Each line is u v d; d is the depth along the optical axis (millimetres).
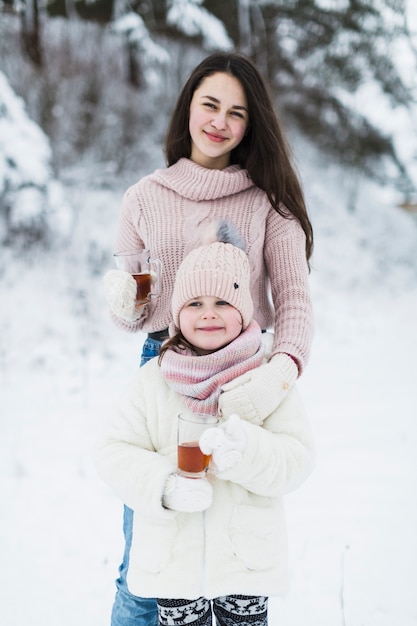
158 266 2557
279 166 2625
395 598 3127
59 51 12469
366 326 9820
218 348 2213
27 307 8781
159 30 13961
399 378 7129
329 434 5363
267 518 2133
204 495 1954
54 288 9328
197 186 2576
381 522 3887
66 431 5395
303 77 15781
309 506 4113
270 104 2654
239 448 1929
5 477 4547
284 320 2404
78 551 3627
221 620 2229
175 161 2883
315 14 15414
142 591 2109
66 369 7074
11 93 9914
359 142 16172
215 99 2572
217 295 2168
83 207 11203
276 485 2047
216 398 2146
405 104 16016
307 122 16094
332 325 9797
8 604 3129
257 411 2105
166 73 13625
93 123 12438
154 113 13344
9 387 6508
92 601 3154
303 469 2105
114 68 13016
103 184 11898
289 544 3646
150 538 2123
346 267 12969
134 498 2033
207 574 2070
